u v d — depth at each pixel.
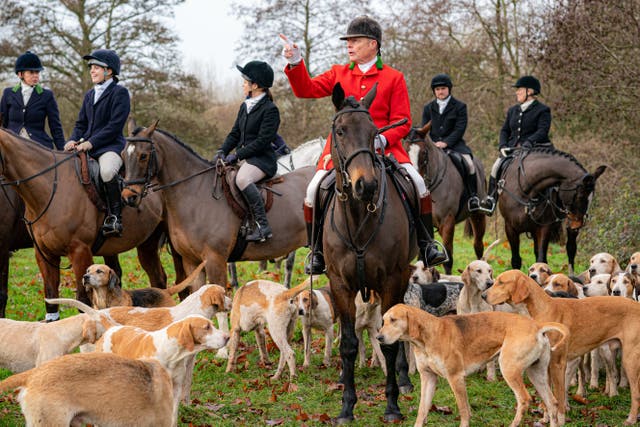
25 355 5.76
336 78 6.14
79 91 22.48
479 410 5.91
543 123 10.58
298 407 5.93
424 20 21.78
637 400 5.54
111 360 4.34
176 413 5.12
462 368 5.32
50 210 7.33
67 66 22.61
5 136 7.17
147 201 7.96
